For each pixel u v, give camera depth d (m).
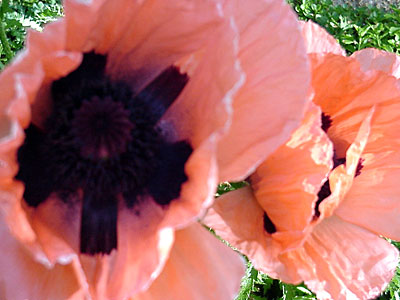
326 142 0.24
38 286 0.22
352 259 0.28
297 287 0.51
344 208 0.30
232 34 0.20
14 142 0.18
